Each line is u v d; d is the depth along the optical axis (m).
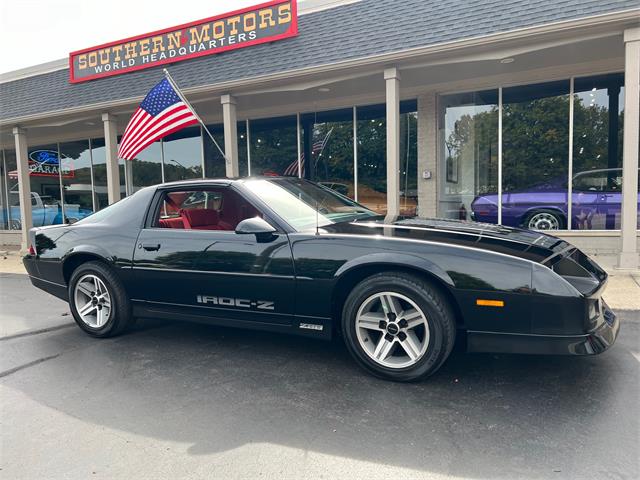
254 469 2.24
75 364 3.72
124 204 4.41
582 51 7.20
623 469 2.14
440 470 2.18
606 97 8.09
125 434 2.61
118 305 4.25
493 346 2.94
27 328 4.84
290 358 3.71
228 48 9.65
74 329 4.77
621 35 6.37
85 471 2.27
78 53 11.64
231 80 8.96
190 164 12.80
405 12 8.07
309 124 11.01
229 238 3.68
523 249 3.06
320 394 3.03
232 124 9.46
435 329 2.99
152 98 7.29
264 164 11.66
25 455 2.43
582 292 2.76
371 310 3.32
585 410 2.70
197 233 3.86
